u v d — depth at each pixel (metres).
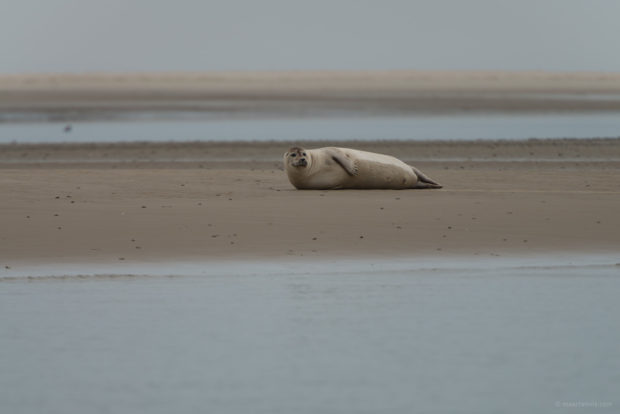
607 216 58.94
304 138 149.75
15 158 117.44
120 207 62.12
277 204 63.03
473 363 30.78
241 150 124.50
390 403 27.30
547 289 41.38
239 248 50.16
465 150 119.88
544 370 30.20
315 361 31.08
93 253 49.06
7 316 36.88
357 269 45.59
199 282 42.84
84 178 79.44
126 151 124.38
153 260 47.56
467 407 27.02
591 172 88.12
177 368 30.47
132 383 29.11
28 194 68.50
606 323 35.56
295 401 27.50
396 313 36.94
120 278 43.81
